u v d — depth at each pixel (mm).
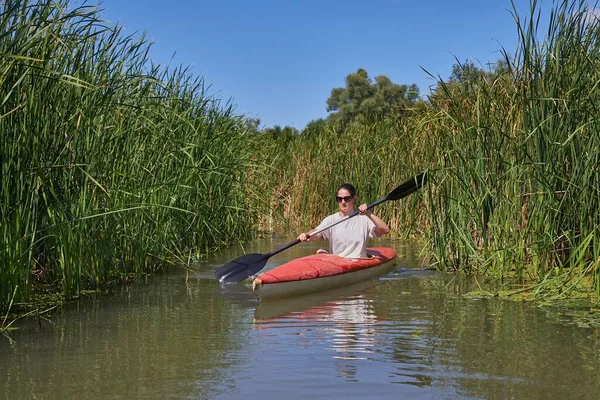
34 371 4090
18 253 5520
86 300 6406
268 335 4992
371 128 14602
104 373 4039
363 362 4250
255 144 13852
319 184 14938
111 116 7230
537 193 6766
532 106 6992
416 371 4051
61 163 6105
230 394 3656
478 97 7707
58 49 6070
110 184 7098
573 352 4453
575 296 6305
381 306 6129
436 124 8867
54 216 6051
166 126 8477
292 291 6719
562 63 6883
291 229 14688
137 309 6000
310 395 3637
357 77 66812
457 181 8125
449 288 7062
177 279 7742
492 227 7648
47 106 5852
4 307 5559
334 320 5523
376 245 11406
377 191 13547
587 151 6430
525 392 3670
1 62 5023
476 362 4234
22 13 5223
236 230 12484
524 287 6871
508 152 7566
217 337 4941
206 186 10133
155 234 8336
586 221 6477
